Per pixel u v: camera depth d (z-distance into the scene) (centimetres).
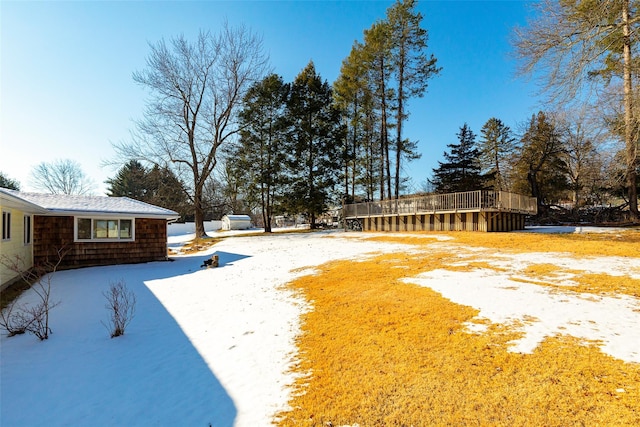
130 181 4572
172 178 2527
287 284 895
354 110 2828
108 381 430
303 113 2742
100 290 948
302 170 2770
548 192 2875
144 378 434
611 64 1292
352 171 2973
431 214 1862
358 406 327
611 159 1423
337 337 508
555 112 1297
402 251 1260
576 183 2583
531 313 509
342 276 912
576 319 471
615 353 369
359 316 586
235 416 336
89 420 346
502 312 524
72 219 1373
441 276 788
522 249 1101
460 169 2989
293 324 591
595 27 1129
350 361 427
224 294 856
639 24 1198
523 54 1287
